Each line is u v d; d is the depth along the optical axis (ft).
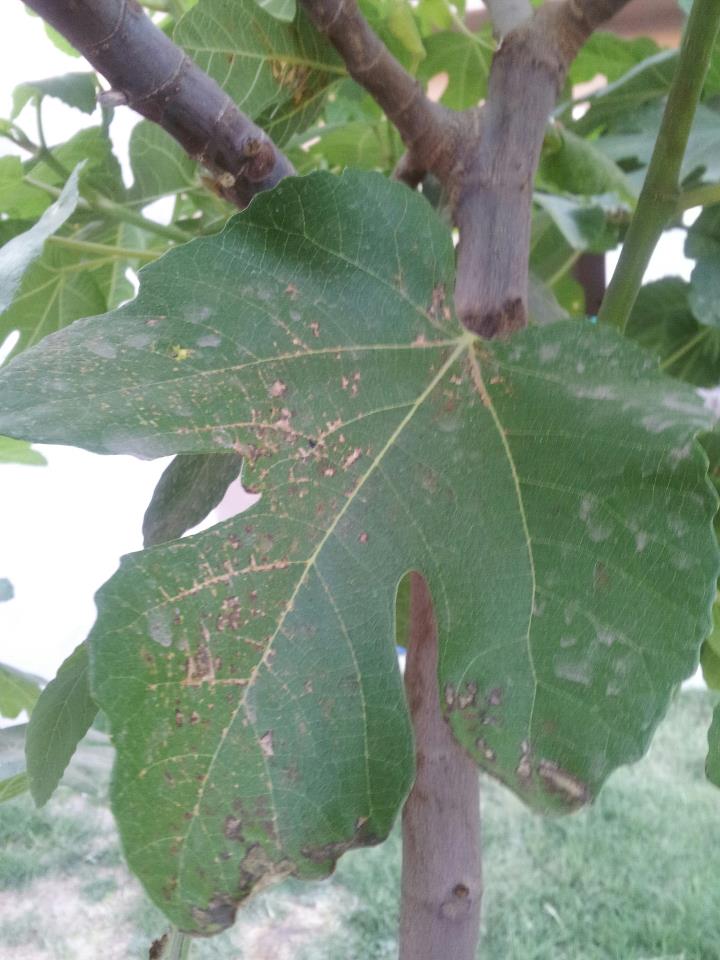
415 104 1.00
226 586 0.69
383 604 0.72
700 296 1.50
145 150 1.48
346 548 0.73
